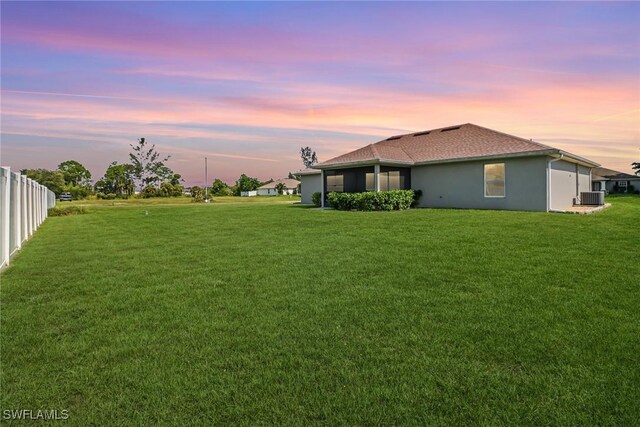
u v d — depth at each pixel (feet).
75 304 14.26
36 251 26.81
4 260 21.40
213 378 8.72
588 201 64.90
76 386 8.43
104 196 189.26
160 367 9.27
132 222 48.78
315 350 10.05
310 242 28.30
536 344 10.15
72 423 7.15
